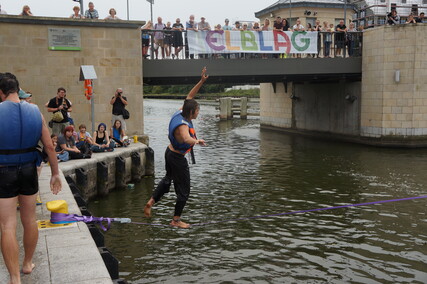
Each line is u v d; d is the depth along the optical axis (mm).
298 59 19109
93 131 13086
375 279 6316
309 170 14359
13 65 14156
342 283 6188
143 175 13922
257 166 15242
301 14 29453
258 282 6211
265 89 30016
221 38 17781
